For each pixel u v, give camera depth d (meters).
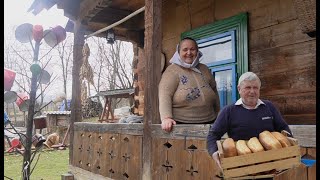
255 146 2.53
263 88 5.34
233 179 2.65
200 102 4.22
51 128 17.92
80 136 7.12
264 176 2.54
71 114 7.55
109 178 5.89
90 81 7.63
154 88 4.75
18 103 4.88
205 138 3.83
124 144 5.47
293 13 4.98
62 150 15.56
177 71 4.22
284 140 2.53
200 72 4.36
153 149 4.68
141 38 8.66
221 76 6.11
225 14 6.10
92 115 20.89
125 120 6.57
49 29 4.78
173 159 4.32
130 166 5.27
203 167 3.88
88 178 6.66
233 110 2.91
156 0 4.84
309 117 4.73
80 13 7.36
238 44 5.77
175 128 4.23
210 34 6.33
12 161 11.95
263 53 5.38
